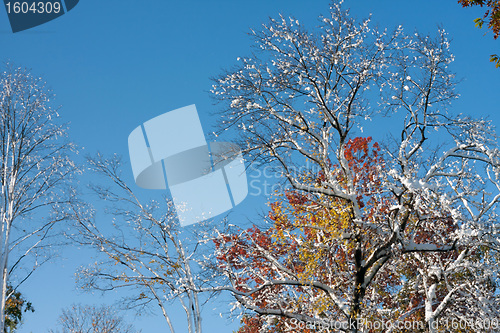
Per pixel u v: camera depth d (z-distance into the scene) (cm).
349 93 1430
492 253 1480
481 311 1421
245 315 1487
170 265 1612
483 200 1331
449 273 1454
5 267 1680
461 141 1381
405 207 1338
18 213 1788
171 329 1608
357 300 1335
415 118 1370
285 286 1451
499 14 1171
